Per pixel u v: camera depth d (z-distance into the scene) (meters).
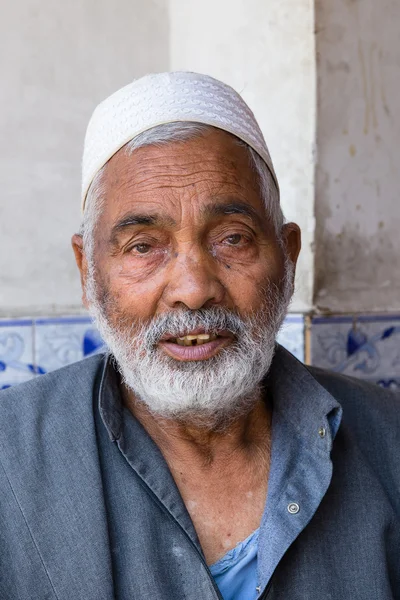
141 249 1.09
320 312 1.86
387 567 1.14
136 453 1.11
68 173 2.08
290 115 1.91
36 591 1.02
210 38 2.21
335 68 1.87
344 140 1.90
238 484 1.17
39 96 2.04
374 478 1.20
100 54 2.12
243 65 2.07
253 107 2.05
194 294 1.05
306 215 1.87
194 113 1.10
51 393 1.19
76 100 2.09
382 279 1.99
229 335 1.09
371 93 1.94
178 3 2.23
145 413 1.18
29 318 1.99
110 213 1.11
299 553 1.11
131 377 1.12
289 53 1.90
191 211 1.07
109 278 1.12
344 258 1.91
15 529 1.05
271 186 1.18
